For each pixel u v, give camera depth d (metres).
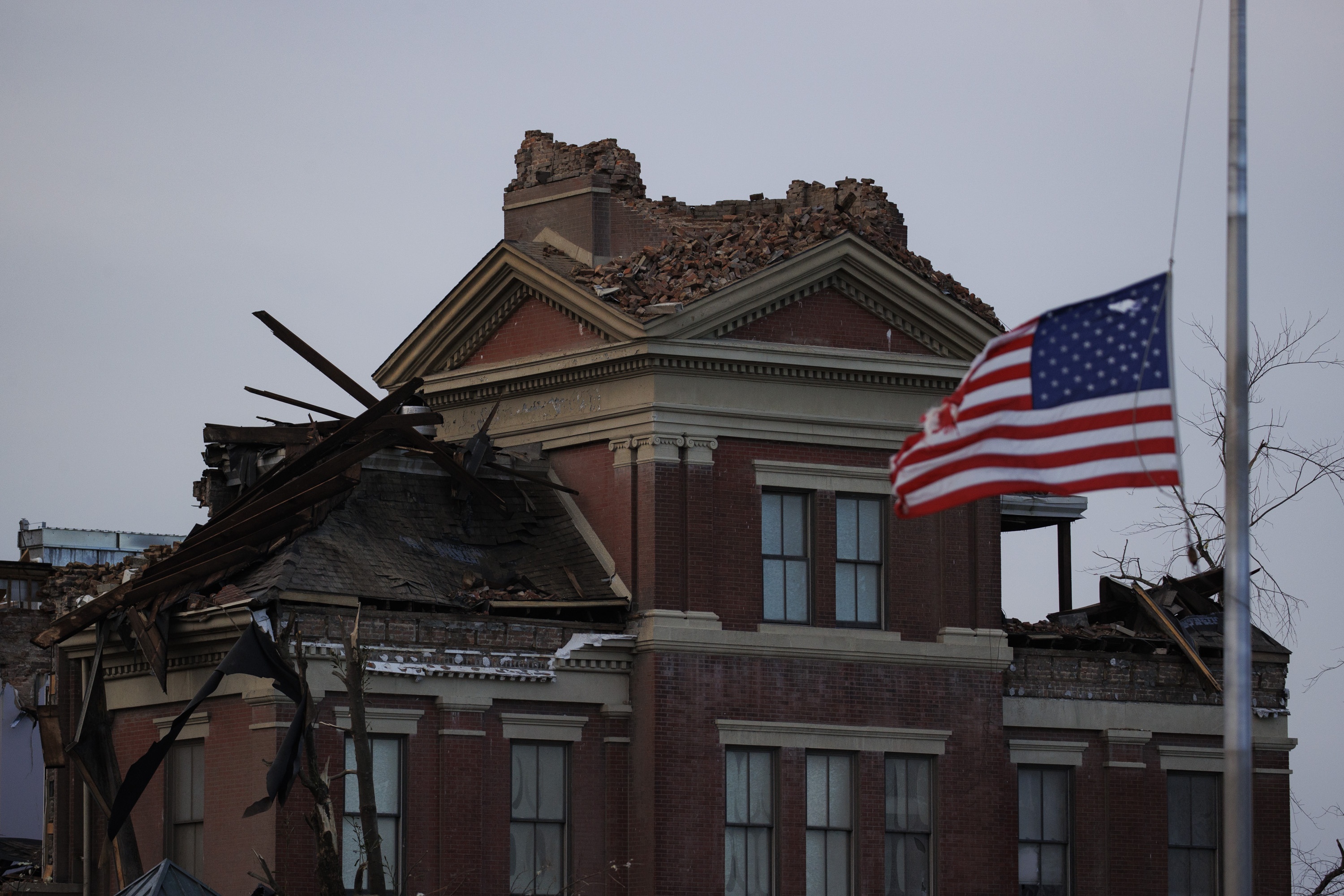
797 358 98.81
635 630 96.38
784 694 97.69
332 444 95.12
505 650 93.62
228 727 91.81
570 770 95.25
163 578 93.81
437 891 90.69
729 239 102.94
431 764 91.81
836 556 100.06
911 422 101.81
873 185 109.06
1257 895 108.38
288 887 86.81
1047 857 104.81
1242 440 59.03
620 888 95.19
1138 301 61.47
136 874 92.81
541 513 101.19
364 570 92.25
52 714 105.12
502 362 104.38
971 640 101.88
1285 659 110.25
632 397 98.12
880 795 99.06
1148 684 107.75
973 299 104.44
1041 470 61.84
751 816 96.94
